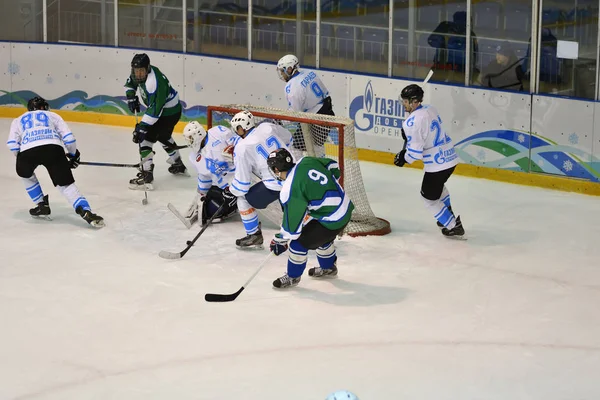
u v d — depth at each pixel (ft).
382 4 75.51
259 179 55.77
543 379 37.68
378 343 41.09
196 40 85.76
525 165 69.26
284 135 54.19
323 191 45.06
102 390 36.63
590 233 57.67
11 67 91.45
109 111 89.45
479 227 59.11
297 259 46.78
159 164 75.51
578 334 42.22
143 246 54.80
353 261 52.34
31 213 59.36
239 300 46.16
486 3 70.33
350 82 77.25
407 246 55.16
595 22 65.57
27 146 56.70
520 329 42.78
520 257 53.11
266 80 81.92
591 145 66.13
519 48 69.26
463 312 44.80
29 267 50.72
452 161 54.95
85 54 89.20
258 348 40.45
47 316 43.93
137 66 64.90
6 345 40.73
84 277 49.29
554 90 68.23
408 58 75.15
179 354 39.83
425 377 37.76
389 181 70.90
